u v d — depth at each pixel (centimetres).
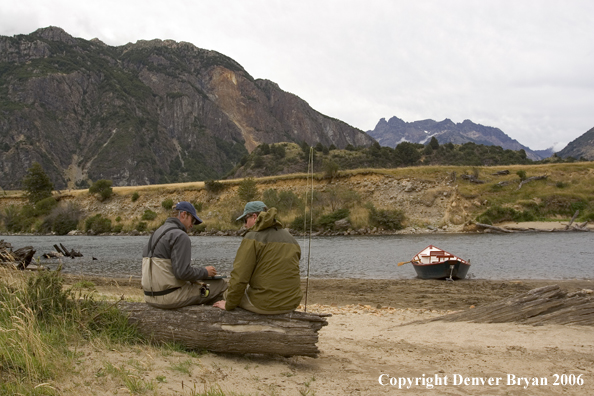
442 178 5197
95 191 6681
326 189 5388
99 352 449
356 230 4459
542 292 862
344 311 1083
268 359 515
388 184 5203
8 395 341
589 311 818
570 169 5256
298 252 498
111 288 1305
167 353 468
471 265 2144
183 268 479
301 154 11875
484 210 4656
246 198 5453
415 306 1207
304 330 487
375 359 578
